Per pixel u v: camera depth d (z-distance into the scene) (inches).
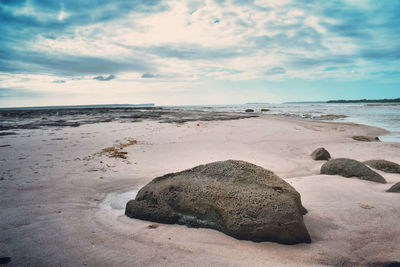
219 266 90.4
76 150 319.0
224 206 122.5
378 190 182.2
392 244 105.8
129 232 118.6
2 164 243.8
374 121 871.7
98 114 1203.2
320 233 118.6
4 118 968.9
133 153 315.3
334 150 374.6
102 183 201.3
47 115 1175.6
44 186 183.3
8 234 110.1
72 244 103.9
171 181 149.3
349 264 93.5
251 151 345.1
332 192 174.2
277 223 111.4
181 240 111.3
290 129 566.3
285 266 91.3
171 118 851.4
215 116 947.3
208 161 285.7
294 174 248.4
